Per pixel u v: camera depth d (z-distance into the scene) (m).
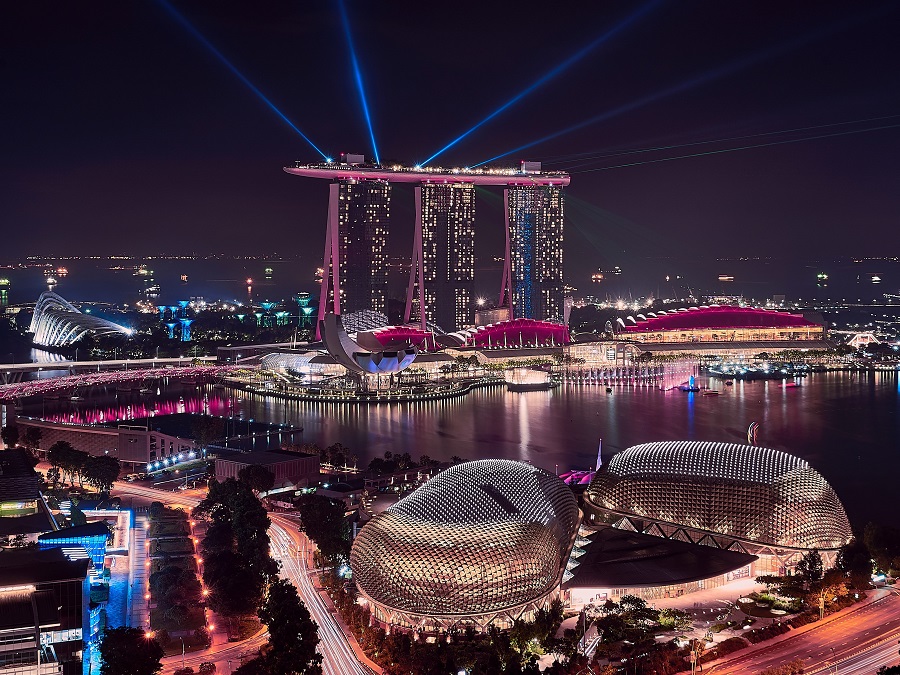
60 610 190.00
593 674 187.62
